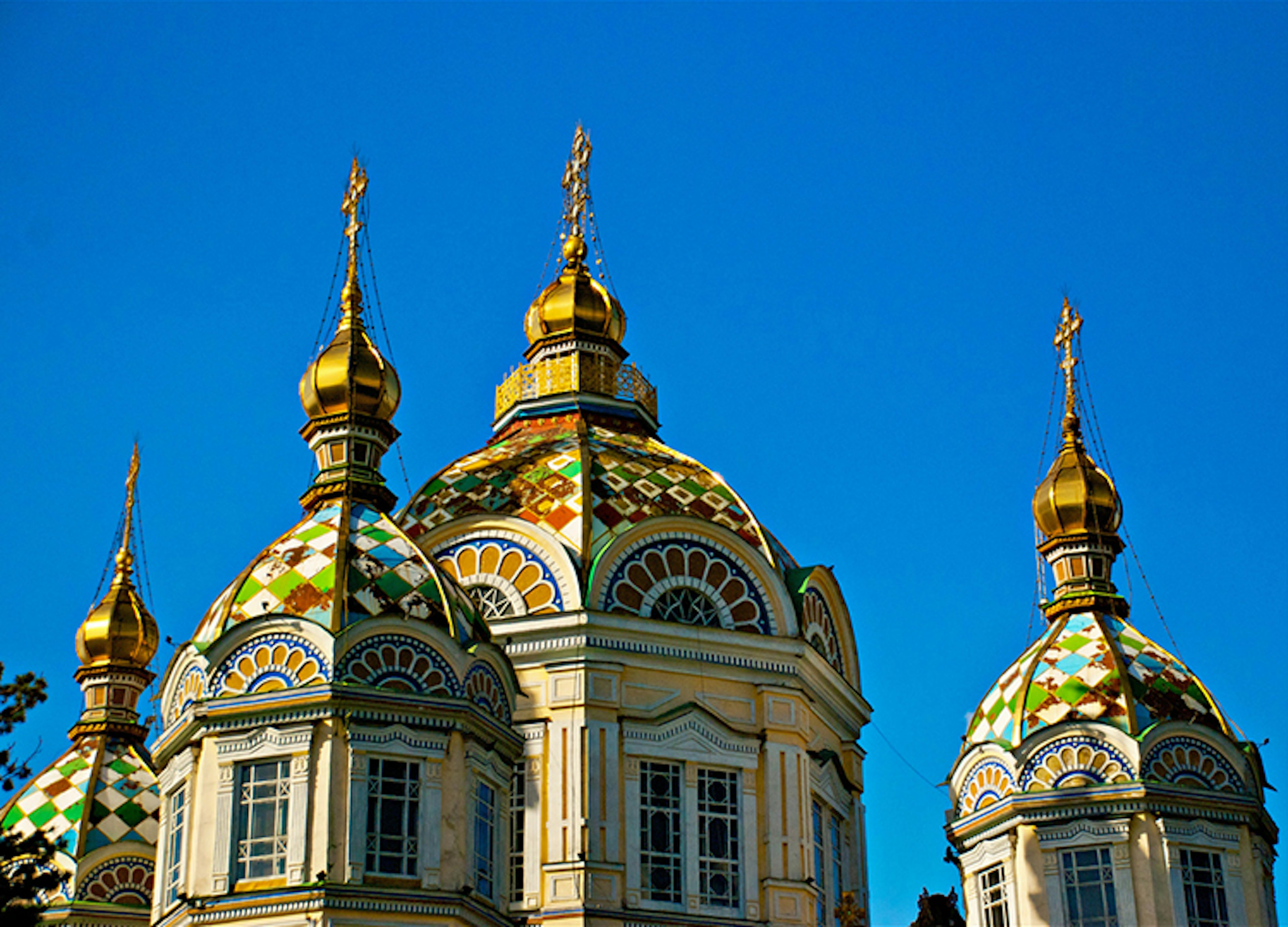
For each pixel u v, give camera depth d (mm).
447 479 48438
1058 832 44812
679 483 48344
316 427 43750
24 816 48219
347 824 36344
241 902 35875
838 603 49656
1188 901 44000
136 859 47375
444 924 36156
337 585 38719
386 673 38062
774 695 45719
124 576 53969
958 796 47219
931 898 41781
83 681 52219
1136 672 46500
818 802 46656
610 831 43000
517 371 52812
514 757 39875
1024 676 47250
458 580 45406
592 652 44344
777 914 43594
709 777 44562
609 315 53188
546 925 42000
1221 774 45469
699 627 45469
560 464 47812
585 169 55969
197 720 37562
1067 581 49531
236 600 39406
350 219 46906
